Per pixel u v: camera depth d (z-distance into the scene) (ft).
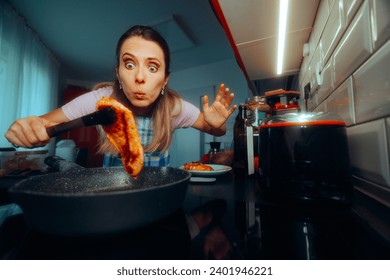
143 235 0.93
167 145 2.89
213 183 1.99
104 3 6.14
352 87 1.43
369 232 0.92
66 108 2.51
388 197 1.10
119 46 2.21
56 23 7.09
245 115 2.39
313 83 2.74
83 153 8.46
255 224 1.03
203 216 1.16
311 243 0.83
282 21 2.55
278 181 1.30
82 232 0.78
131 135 1.31
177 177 1.40
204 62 10.40
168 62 2.54
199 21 7.10
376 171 1.18
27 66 7.47
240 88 9.80
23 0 6.05
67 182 1.31
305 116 1.33
